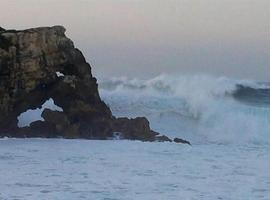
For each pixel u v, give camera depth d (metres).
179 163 42.78
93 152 47.50
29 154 45.69
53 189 32.69
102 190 32.69
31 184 33.94
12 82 58.50
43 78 60.50
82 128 59.59
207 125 65.94
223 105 67.62
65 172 38.00
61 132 58.41
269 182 35.66
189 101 68.88
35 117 63.31
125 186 33.88
